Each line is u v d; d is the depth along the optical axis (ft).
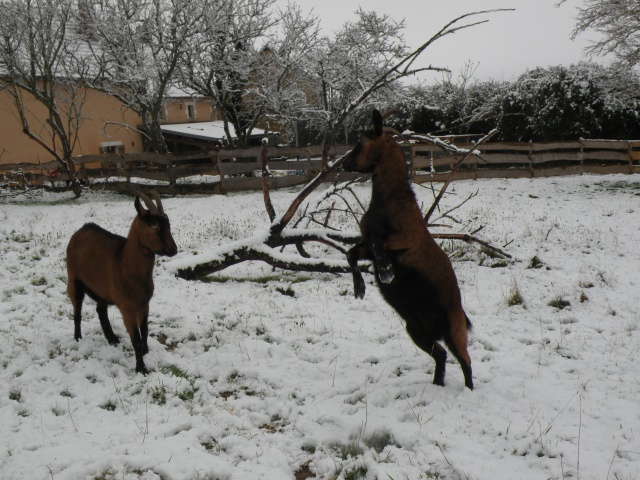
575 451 12.40
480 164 73.10
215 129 98.73
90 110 83.35
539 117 71.82
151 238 15.97
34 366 17.22
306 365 17.63
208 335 20.35
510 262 30.53
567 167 68.90
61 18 59.98
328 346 19.30
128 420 14.21
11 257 31.55
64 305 23.50
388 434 13.58
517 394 15.44
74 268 18.76
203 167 61.93
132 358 18.10
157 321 21.71
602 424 13.70
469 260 31.68
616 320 21.52
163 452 12.57
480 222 41.32
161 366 17.63
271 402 15.26
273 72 72.59
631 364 17.35
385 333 20.54
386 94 68.18
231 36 68.44
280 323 21.50
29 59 60.59
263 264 31.50
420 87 82.48
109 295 17.48
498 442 12.90
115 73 64.95
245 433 13.67
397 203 14.24
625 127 70.90
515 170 67.46
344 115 25.39
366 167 14.42
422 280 14.57
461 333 15.15
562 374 16.74
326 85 73.36
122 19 62.34
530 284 26.53
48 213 49.52
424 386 15.89
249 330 20.81
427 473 11.84
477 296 24.82
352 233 26.30
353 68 68.80
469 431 13.44
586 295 24.32
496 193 55.77
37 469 11.93
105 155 65.16
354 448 12.84
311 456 12.81
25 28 59.31
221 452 12.84
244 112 75.46
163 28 62.28
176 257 31.42
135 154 63.98
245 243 26.73
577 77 70.38
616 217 43.37
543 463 11.98
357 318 22.27
